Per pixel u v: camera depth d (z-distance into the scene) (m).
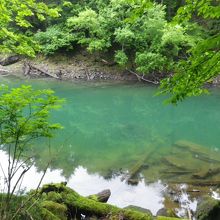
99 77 23.41
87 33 24.95
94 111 15.72
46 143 10.00
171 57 21.45
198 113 15.59
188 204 6.33
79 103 17.05
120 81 22.70
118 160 8.94
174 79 3.47
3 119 3.49
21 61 25.30
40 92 3.64
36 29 26.14
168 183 7.32
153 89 20.45
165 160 8.82
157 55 20.31
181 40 20.52
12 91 3.49
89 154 9.45
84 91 19.66
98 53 24.61
